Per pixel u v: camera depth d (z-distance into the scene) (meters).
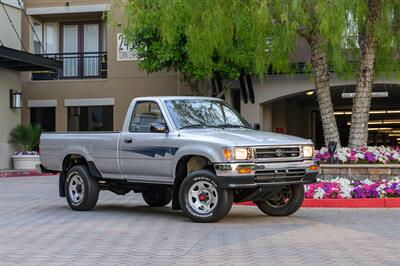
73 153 12.75
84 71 27.94
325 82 15.67
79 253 8.27
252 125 12.17
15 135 26.00
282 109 28.23
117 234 9.73
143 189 12.60
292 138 11.00
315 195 13.18
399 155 15.20
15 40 26.50
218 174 10.22
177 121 11.23
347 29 14.96
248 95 23.95
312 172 10.91
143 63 22.36
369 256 7.89
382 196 13.18
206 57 15.05
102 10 26.67
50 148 13.31
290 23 13.78
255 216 11.77
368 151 15.19
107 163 12.11
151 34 21.20
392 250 8.27
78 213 12.45
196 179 10.60
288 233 9.67
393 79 21.77
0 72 25.48
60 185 13.23
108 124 27.06
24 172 24.05
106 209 13.20
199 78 21.94
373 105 31.00
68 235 9.70
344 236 9.37
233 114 12.15
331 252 8.16
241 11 14.19
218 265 7.41
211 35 14.27
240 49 16.48
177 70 23.39
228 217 11.63
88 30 28.19
